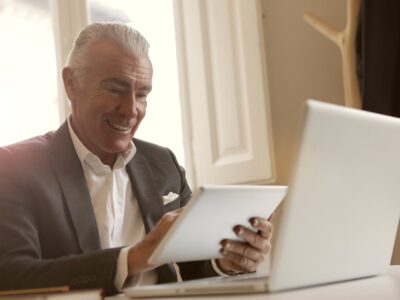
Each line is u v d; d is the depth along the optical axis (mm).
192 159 3234
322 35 3102
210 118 3152
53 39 3328
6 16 3387
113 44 1800
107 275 1183
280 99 3131
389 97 2543
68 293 843
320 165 914
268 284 896
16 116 3352
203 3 3225
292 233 903
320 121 877
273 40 3176
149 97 3498
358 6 2670
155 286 1051
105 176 1872
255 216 1223
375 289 944
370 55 2578
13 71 3369
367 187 1040
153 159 2029
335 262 1023
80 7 3305
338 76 3062
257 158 2977
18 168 1608
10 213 1505
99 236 1651
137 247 1207
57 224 1582
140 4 3545
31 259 1329
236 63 3090
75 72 1826
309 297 850
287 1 3178
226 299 859
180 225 1018
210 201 1018
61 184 1645
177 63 3332
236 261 1327
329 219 973
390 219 1154
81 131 1839
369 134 983
